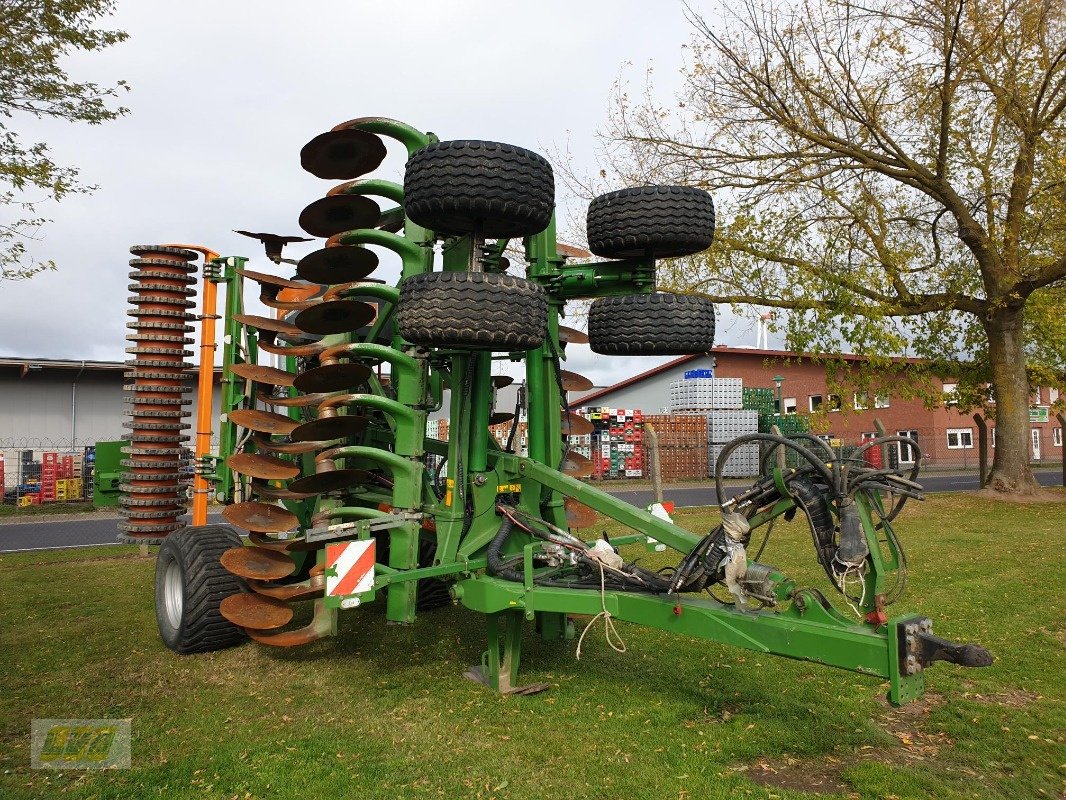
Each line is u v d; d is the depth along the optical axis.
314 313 4.73
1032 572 8.00
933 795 3.18
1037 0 14.29
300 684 4.63
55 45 8.55
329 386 4.90
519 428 5.26
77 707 4.26
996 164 16.44
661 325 4.60
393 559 4.55
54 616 6.50
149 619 6.36
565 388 5.84
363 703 4.28
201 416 6.47
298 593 4.66
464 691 4.46
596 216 4.73
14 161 8.56
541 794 3.19
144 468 7.06
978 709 4.15
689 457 27.28
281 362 6.17
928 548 9.70
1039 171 15.66
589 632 5.76
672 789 3.22
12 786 3.31
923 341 17.77
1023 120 15.17
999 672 4.78
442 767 3.45
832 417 33.91
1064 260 15.00
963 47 14.51
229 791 3.25
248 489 5.89
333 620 4.82
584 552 4.17
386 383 5.90
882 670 3.01
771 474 3.62
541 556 4.34
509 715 4.07
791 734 3.80
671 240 4.52
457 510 4.48
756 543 10.15
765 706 4.18
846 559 3.19
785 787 3.26
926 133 15.94
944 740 3.77
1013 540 10.46
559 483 4.43
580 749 3.63
